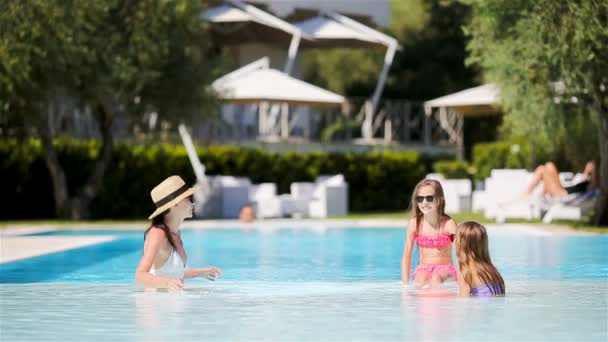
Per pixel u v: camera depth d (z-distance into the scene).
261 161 56.47
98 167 49.28
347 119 66.38
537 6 34.62
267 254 27.72
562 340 11.31
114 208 52.44
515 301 15.32
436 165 61.97
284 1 70.06
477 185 57.34
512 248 29.00
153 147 53.09
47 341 11.45
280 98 55.50
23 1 37.91
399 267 23.28
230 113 61.31
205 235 37.12
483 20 36.84
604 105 36.78
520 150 57.88
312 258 26.25
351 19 75.25
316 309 14.38
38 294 16.69
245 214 45.59
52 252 26.83
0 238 32.38
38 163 51.22
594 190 42.69
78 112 55.06
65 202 48.59
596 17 33.44
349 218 50.25
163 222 16.89
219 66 51.16
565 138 45.12
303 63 106.19
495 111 60.00
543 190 44.81
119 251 28.69
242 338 11.59
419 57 95.81
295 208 51.72
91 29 42.03
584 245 30.20
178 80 48.94
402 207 61.59
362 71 101.75
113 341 11.41
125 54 45.50
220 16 62.25
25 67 38.75
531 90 36.50
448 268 18.30
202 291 17.12
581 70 34.84
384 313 13.85
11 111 45.28
